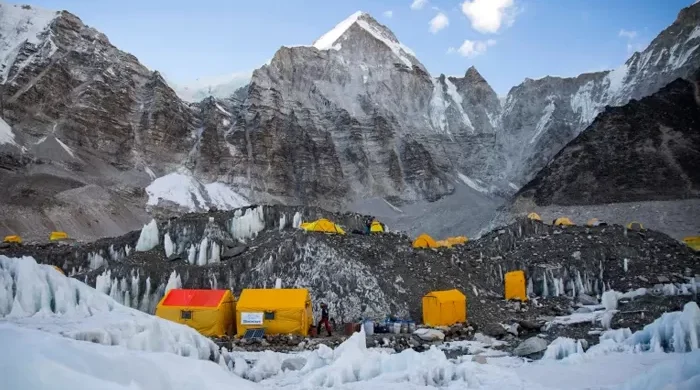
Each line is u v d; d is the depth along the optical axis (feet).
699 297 111.65
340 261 119.14
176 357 46.52
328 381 58.23
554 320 108.47
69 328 53.16
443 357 63.21
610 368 60.49
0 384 31.68
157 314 98.68
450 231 462.60
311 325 102.32
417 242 151.12
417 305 114.01
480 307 116.88
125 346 53.31
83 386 33.12
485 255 152.66
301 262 120.67
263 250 125.70
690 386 40.32
